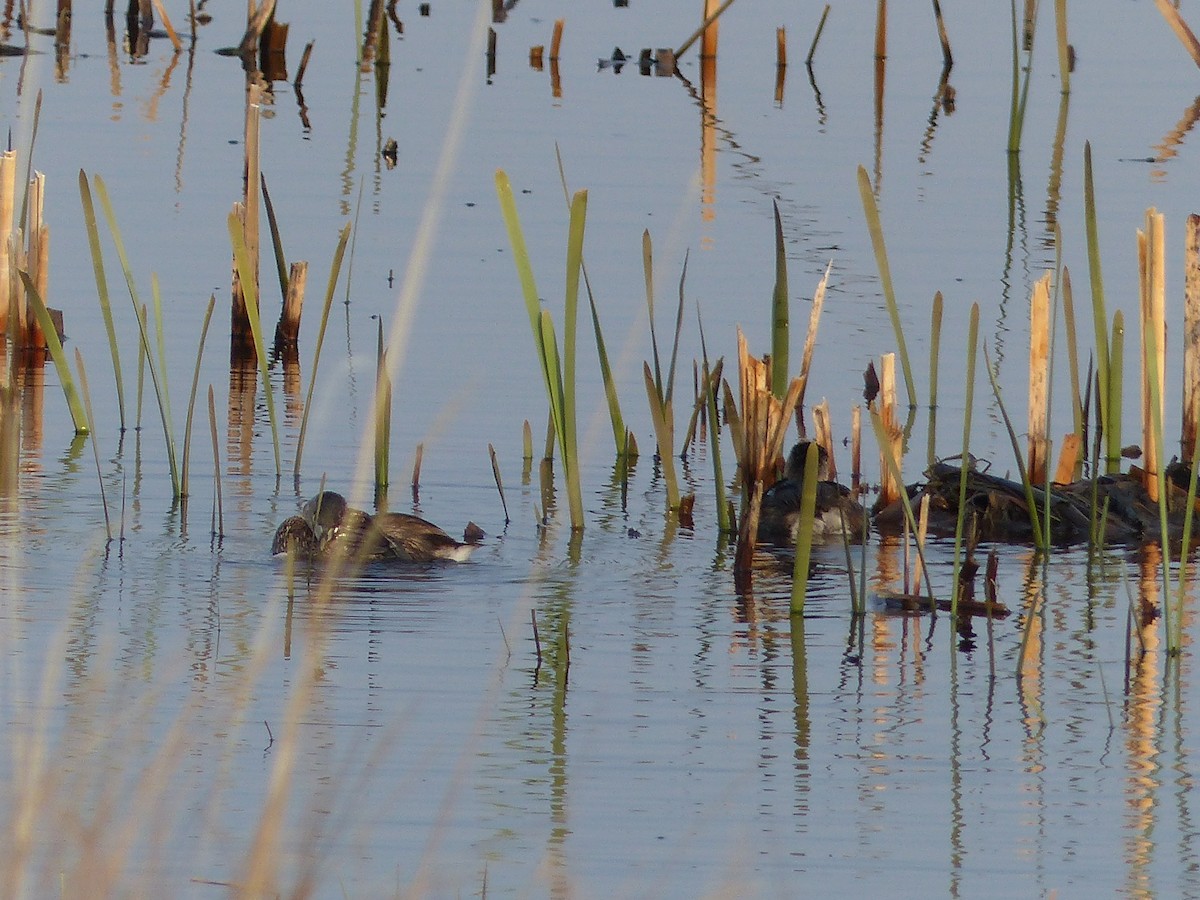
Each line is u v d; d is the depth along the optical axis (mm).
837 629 12461
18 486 14984
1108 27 35719
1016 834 9258
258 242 19453
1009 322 19828
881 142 27734
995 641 12250
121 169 24703
